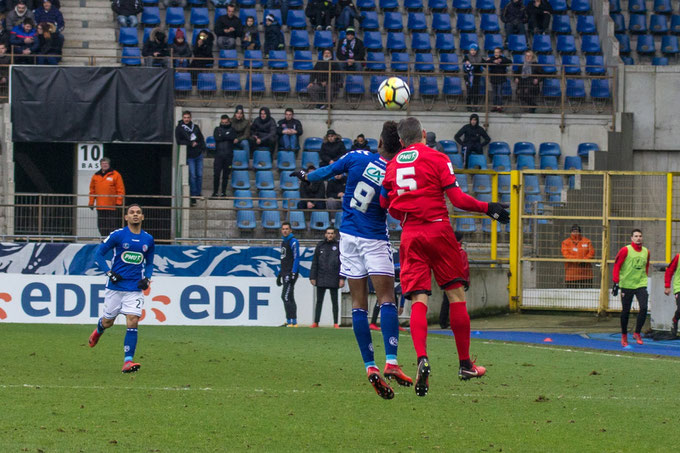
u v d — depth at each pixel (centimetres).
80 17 8444
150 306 5881
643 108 8069
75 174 7494
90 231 6650
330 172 2659
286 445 2320
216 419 2636
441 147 7831
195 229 7162
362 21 8819
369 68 8506
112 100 7338
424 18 8938
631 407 2956
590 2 9238
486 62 8225
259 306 5950
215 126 7750
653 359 4369
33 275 5844
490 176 7744
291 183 7481
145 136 7356
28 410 2709
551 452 2295
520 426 2620
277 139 7638
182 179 7219
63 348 4400
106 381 3341
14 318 5825
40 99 7288
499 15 9225
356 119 7956
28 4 8069
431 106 8225
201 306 5903
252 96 8150
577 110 8256
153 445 2281
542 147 7994
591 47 8912
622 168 8012
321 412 2788
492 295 6712
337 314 5972
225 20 8312
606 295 6588
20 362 3847
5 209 6906
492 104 8188
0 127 7425
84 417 2625
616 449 2334
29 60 7694
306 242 6825
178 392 3102
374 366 2569
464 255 5997
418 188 2462
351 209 2652
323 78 8012
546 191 7750
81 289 5856
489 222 7431
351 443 2361
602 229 6681
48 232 6569
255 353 4322
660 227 7000
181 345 4625
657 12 9431
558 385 3441
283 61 8256
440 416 2759
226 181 7256
